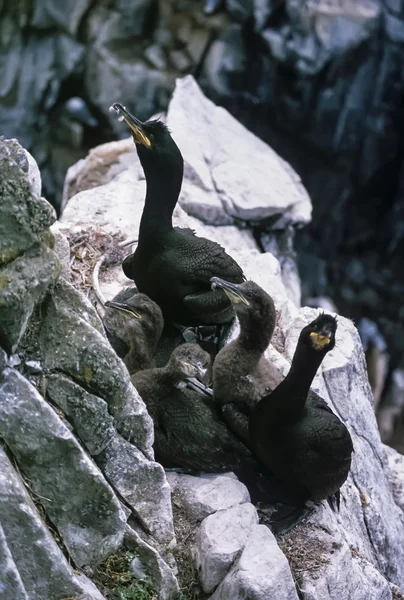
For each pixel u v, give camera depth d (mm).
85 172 17391
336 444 9328
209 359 9711
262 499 9734
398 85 31422
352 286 34688
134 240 12914
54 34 30391
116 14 30188
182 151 16266
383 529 11258
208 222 15703
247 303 9398
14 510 7160
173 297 10883
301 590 8695
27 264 7246
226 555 8492
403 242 34438
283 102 31172
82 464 7555
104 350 7828
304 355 8719
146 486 8312
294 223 16578
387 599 9562
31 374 7758
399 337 34156
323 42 30141
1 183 7172
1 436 7402
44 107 30891
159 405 9555
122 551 8141
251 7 29906
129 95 30469
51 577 7352
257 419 9180
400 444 29438
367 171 32781
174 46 30609
